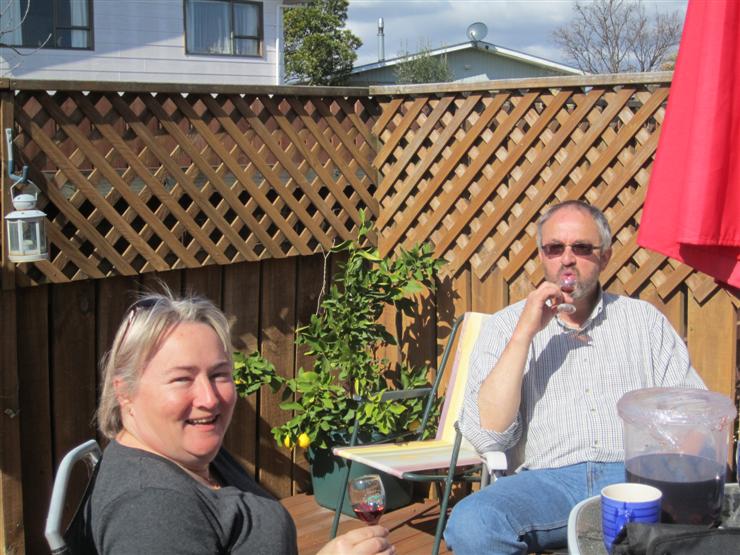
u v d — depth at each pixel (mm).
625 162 3533
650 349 2766
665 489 1876
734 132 2418
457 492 4152
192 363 1614
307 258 4352
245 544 1549
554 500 2619
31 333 3410
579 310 2793
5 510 3299
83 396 3605
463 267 4172
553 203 3812
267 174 4078
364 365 4094
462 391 3750
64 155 3430
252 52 12117
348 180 4383
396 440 3777
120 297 3693
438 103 4188
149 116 3691
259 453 4203
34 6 10094
